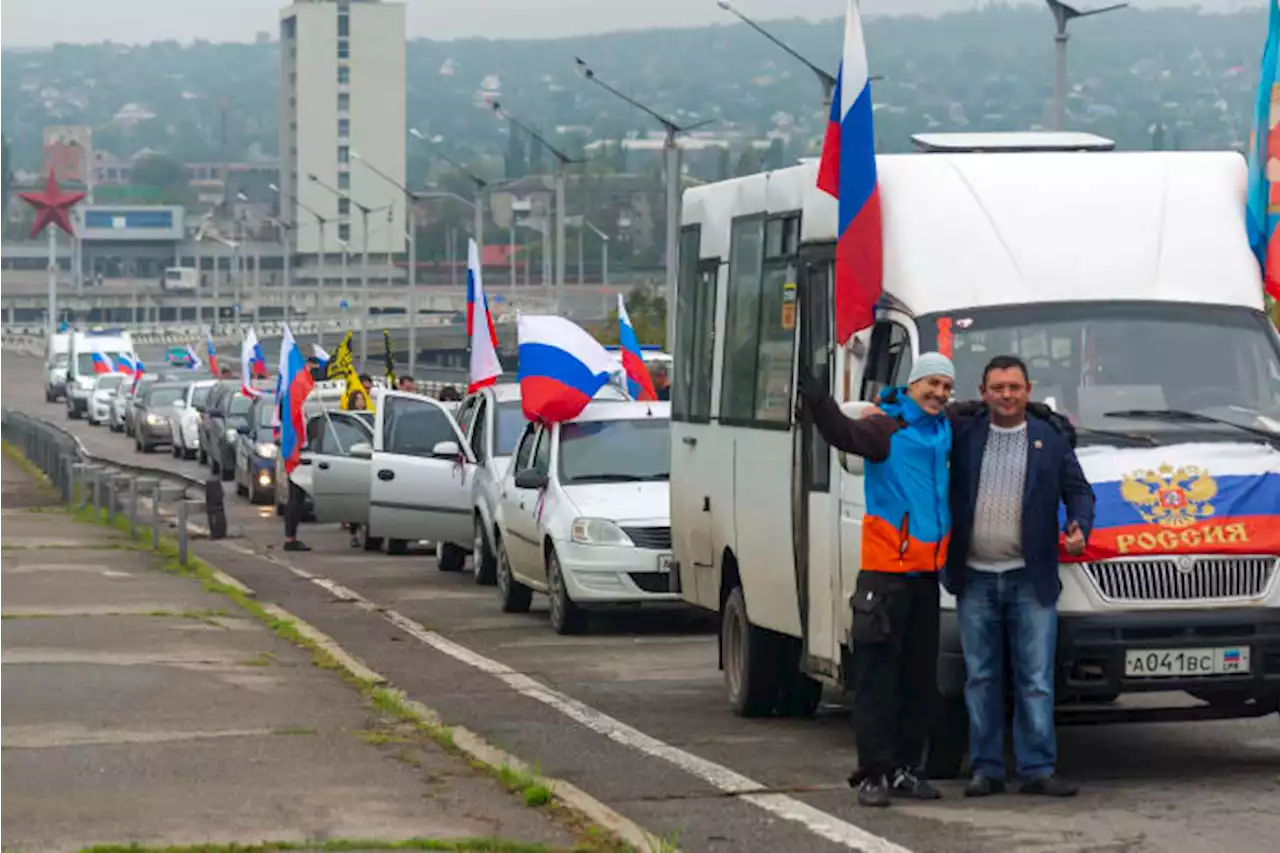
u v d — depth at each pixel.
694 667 18.86
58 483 43.62
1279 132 13.70
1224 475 12.23
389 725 14.37
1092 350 12.88
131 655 18.08
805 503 14.16
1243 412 12.73
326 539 35.72
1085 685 12.00
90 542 30.89
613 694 17.03
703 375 16.69
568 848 10.24
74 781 12.09
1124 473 12.24
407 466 28.55
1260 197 13.66
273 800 11.52
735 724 15.27
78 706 15.11
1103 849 10.34
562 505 21.81
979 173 13.42
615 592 21.23
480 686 17.52
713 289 16.50
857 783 11.83
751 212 15.61
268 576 28.81
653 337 82.50
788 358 14.64
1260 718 15.22
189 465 57.34
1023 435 11.75
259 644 19.12
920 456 11.60
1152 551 11.98
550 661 19.38
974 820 11.19
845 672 13.53
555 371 22.70
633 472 22.47
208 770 12.48
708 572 16.61
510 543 23.59
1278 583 12.09
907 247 13.16
